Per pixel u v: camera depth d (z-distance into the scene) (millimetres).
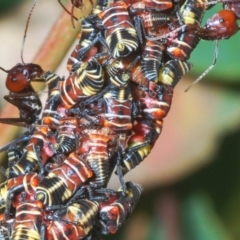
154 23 79
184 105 94
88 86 78
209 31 81
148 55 78
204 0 80
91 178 79
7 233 79
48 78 81
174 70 79
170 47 79
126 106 78
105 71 78
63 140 79
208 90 94
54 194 78
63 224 78
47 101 80
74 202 78
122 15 78
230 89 94
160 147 94
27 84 87
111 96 78
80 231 78
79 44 80
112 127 78
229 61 92
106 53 79
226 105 94
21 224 78
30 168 80
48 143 80
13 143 83
